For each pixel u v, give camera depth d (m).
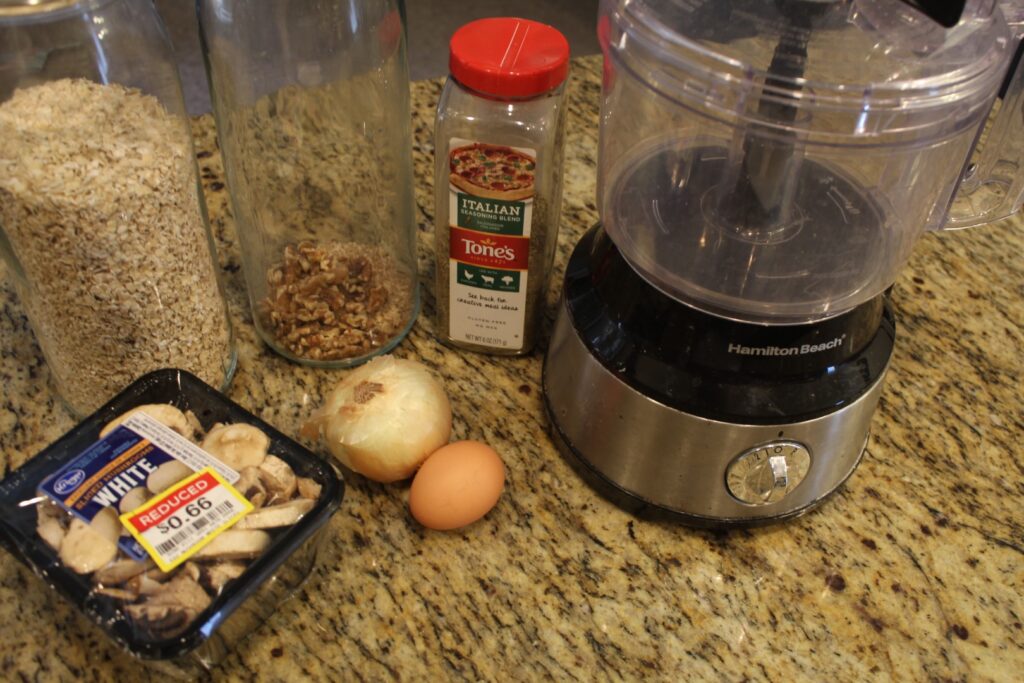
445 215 0.73
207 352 0.73
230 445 0.61
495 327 0.78
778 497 0.64
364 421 0.66
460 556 0.67
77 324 0.67
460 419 0.75
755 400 0.59
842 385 0.60
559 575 0.66
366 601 0.64
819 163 0.67
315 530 0.58
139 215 0.63
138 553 0.55
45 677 0.59
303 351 0.78
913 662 0.62
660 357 0.60
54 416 0.74
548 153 0.68
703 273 0.59
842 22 0.55
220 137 0.72
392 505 0.69
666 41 0.54
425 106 1.07
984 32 0.54
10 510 0.57
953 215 0.66
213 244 0.73
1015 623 0.64
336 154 0.79
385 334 0.79
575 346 0.66
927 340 0.84
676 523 0.69
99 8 0.60
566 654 0.61
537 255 0.74
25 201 0.59
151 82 0.65
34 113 0.60
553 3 2.20
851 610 0.64
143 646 0.51
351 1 0.72
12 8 0.57
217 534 0.56
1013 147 0.64
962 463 0.74
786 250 0.62
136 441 0.61
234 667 0.60
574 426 0.68
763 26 0.56
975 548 0.68
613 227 0.63
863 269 0.60
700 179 0.66
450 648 0.61
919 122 0.52
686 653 0.62
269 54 0.74
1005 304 0.87
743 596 0.65
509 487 0.71
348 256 0.81
